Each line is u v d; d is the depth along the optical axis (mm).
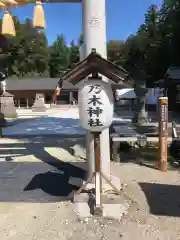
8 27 5352
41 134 11734
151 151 7906
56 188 5258
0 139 10344
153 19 27000
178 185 5328
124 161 6988
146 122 10867
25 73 47156
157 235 3631
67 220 4020
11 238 3598
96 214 4105
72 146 8609
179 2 20859
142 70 10398
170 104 24984
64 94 39969
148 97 30188
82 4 4895
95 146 4285
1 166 6738
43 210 4344
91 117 3994
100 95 3949
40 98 29234
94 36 4777
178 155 7195
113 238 3578
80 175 6012
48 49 51688
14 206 4504
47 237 3615
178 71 23469
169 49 23578
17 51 36688
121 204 4395
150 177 5777
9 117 21562
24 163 6980
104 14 4840
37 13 5258
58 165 6781
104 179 4742
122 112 25562
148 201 4605
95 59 3885
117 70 3906
